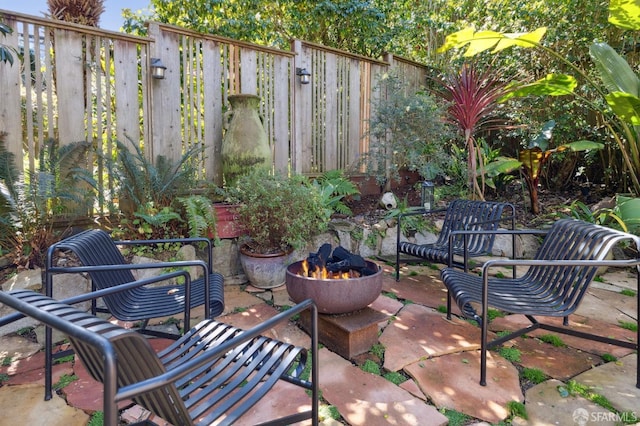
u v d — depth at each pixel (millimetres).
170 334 2148
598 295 3184
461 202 3672
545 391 1822
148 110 3686
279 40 6656
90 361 1111
